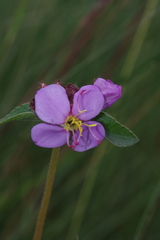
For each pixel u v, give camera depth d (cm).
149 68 52
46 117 39
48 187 42
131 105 53
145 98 53
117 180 52
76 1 53
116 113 52
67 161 50
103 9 49
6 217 49
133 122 52
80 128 40
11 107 50
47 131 39
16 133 50
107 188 51
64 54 49
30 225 49
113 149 52
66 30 53
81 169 51
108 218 50
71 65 49
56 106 40
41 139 39
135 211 51
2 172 49
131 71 51
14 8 52
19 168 50
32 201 49
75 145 40
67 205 51
